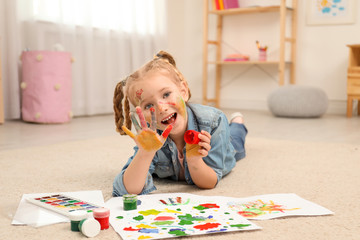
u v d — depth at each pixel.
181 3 4.54
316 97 3.25
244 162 1.48
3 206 0.93
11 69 2.77
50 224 0.80
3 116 2.69
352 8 3.66
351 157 1.57
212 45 4.39
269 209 0.89
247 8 3.83
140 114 0.89
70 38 3.09
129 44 3.69
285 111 3.29
